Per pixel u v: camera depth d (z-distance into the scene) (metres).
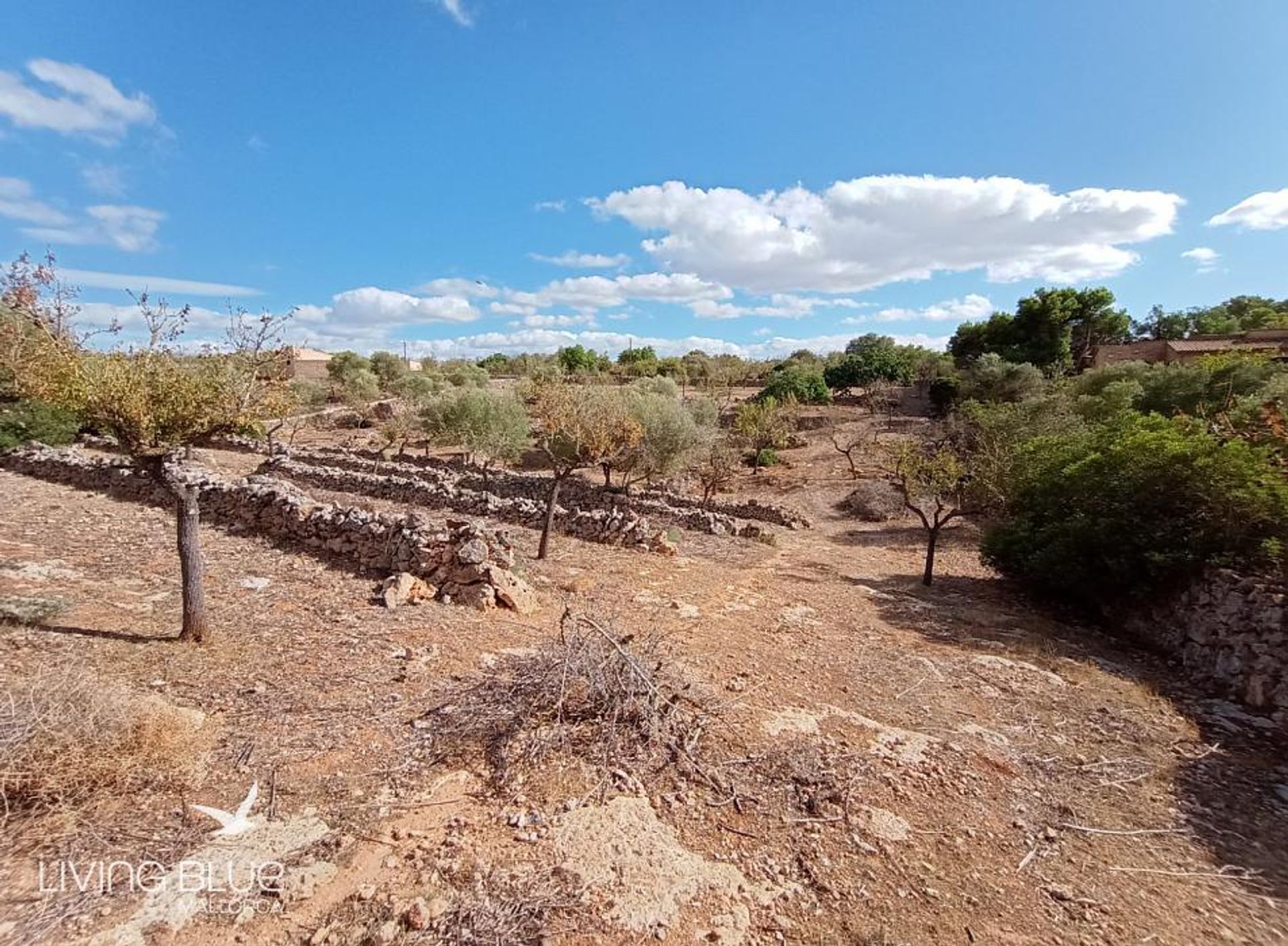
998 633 9.27
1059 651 8.52
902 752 5.29
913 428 36.25
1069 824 4.52
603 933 3.15
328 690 5.52
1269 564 7.93
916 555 16.25
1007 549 11.89
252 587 8.33
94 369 5.86
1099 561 9.88
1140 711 6.65
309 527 10.54
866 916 3.44
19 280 7.44
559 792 4.25
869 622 9.52
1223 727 6.38
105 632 6.27
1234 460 8.55
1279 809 4.88
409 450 32.19
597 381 41.84
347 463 23.69
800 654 7.69
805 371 47.91
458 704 5.28
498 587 8.30
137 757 4.02
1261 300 64.81
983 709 6.46
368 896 3.27
